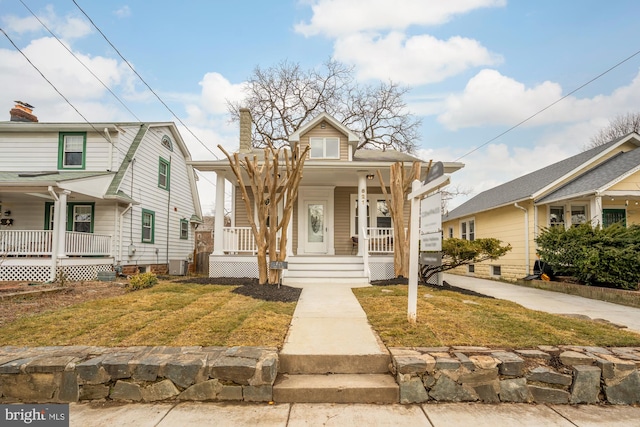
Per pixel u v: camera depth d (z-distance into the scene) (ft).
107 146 44.39
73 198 41.63
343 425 9.86
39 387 11.51
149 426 9.83
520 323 15.99
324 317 17.89
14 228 42.70
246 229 36.01
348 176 38.58
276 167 25.05
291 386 11.47
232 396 11.35
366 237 31.65
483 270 52.90
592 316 21.66
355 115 87.45
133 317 16.78
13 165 44.14
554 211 42.09
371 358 12.73
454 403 11.28
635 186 35.40
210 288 25.48
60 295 24.38
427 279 29.81
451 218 67.36
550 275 36.29
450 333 14.71
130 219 46.24
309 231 42.63
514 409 10.96
